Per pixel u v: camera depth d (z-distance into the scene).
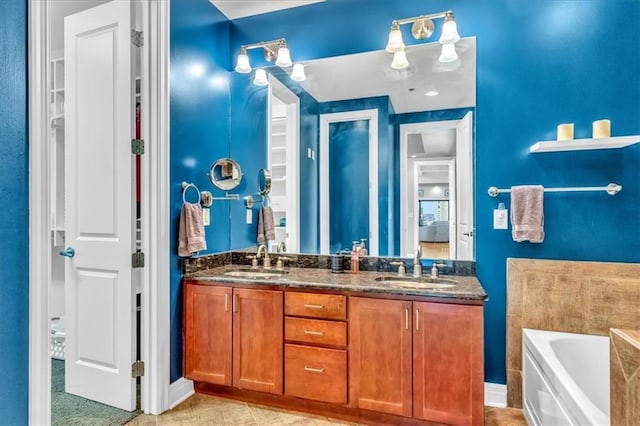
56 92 3.38
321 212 2.85
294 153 2.91
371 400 2.06
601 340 2.10
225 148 2.97
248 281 2.30
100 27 2.34
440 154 2.54
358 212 2.76
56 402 2.33
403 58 2.53
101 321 2.32
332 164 2.83
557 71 2.25
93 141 2.36
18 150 1.41
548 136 2.26
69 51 2.44
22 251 1.42
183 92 2.47
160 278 2.27
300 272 2.64
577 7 2.22
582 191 2.21
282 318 2.24
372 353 2.06
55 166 3.34
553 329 2.25
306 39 2.83
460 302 1.92
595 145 2.09
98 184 2.34
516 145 2.32
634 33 2.13
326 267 2.82
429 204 2.57
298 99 2.89
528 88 2.30
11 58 1.40
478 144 2.39
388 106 2.67
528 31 2.30
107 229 2.31
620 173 2.16
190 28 2.54
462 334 1.92
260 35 2.94
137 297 2.30
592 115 2.19
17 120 1.41
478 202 2.39
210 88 2.78
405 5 2.59
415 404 1.99
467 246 2.44
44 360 1.48
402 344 2.01
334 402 2.13
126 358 2.24
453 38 2.27
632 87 2.13
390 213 2.67
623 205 2.16
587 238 2.21
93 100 2.35
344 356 2.11
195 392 2.51
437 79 2.54
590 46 2.20
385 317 2.04
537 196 2.21
